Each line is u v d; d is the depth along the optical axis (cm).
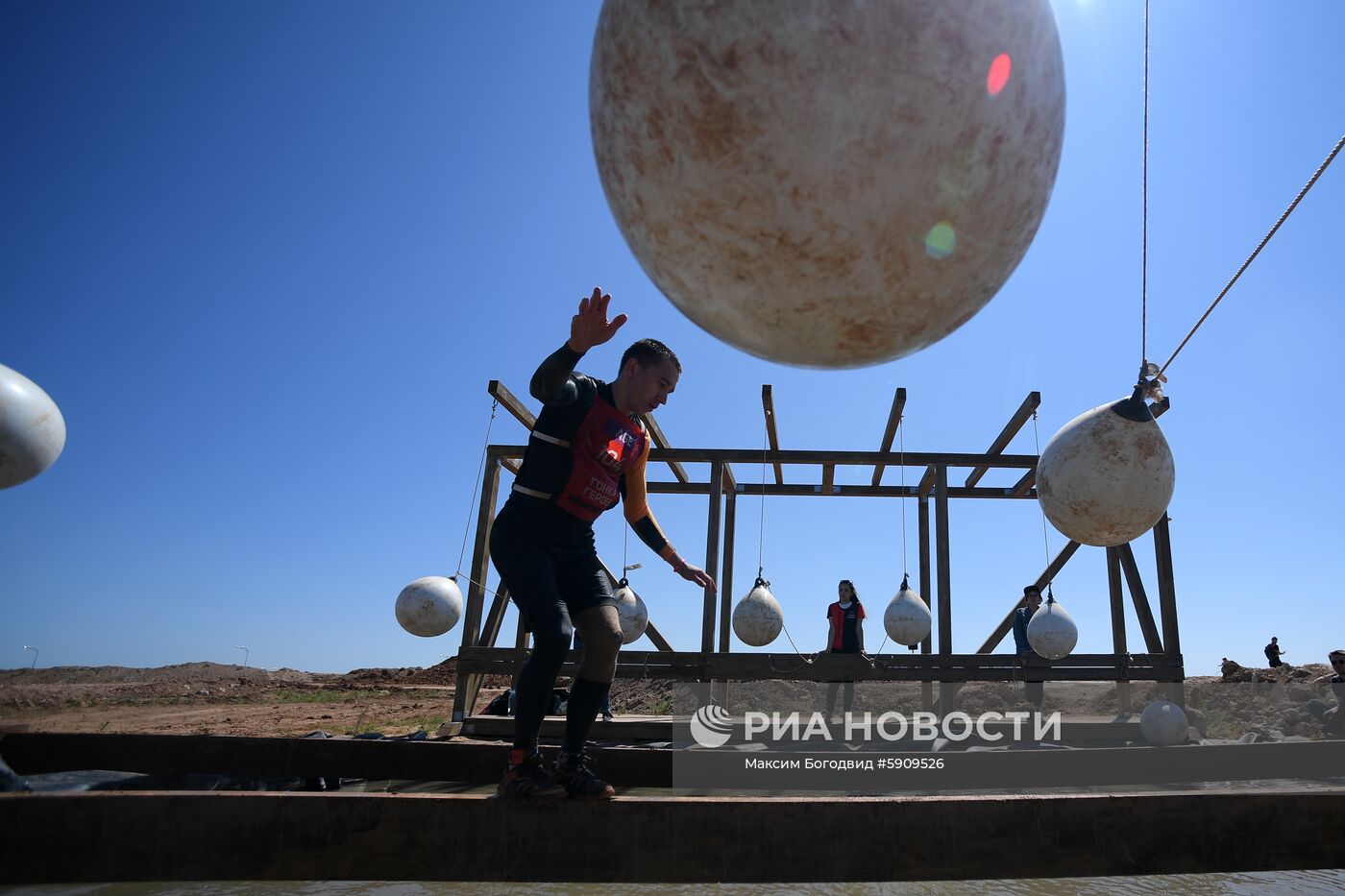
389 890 246
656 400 269
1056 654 803
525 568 249
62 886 230
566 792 229
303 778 419
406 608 766
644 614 862
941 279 148
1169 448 332
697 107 133
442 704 1385
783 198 134
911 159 130
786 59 126
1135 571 851
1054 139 148
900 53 126
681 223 145
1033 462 914
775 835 220
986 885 273
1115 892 269
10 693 1393
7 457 277
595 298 225
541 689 236
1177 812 231
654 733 705
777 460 925
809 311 152
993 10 132
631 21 142
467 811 221
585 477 257
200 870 215
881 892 263
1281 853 232
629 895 249
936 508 908
